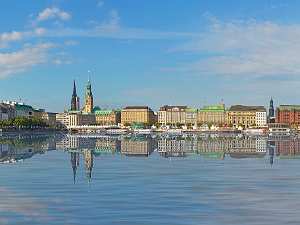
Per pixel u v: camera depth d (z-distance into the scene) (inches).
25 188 1909.4
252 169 2817.4
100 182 2118.6
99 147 5708.7
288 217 1333.7
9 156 3917.3
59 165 3038.9
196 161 3454.7
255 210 1434.5
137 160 3535.9
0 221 1279.5
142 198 1652.3
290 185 2030.0
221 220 1293.1
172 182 2127.2
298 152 4680.1
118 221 1273.4
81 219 1299.2
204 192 1807.3
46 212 1395.2
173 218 1314.0
